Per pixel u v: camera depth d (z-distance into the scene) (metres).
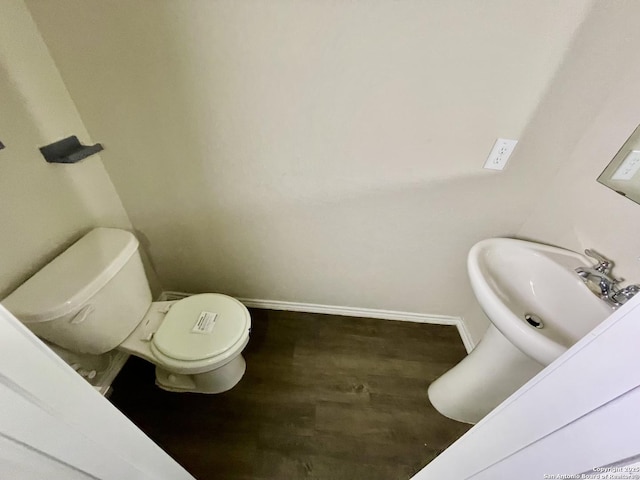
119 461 0.62
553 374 0.47
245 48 1.01
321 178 1.29
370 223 1.41
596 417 0.39
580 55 0.94
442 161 1.20
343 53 0.99
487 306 0.96
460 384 1.35
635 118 0.90
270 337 1.69
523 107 1.05
